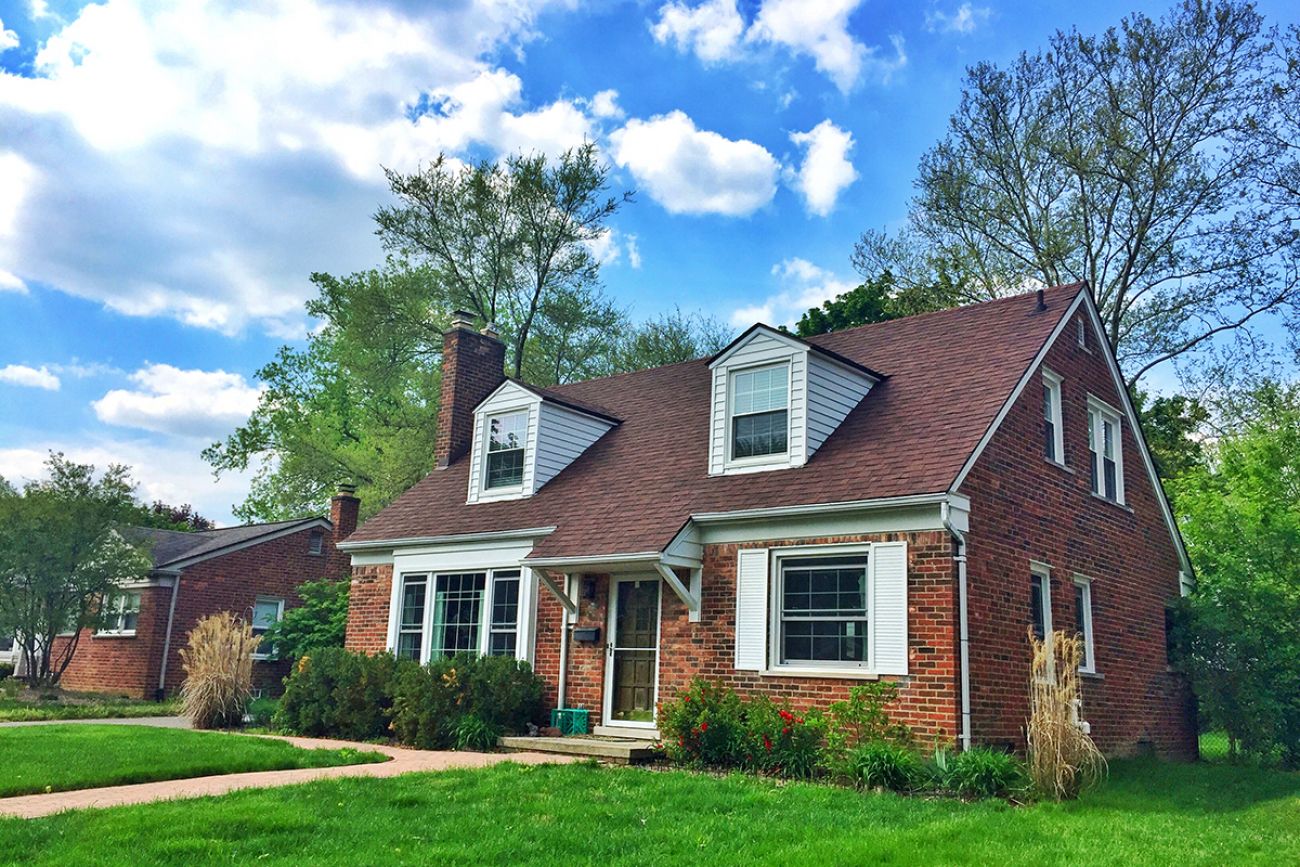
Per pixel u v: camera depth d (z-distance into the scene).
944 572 11.32
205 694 16.48
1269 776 13.10
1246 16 24.25
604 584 14.77
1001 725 11.62
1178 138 25.38
